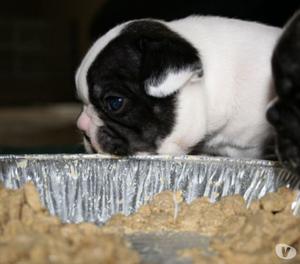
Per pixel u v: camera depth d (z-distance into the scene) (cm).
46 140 92
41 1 177
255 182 35
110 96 38
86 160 36
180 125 39
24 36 166
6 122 116
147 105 38
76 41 167
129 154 38
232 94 40
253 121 41
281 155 31
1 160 35
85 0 162
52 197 35
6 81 163
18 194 31
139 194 36
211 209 33
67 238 27
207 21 42
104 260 24
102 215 35
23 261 25
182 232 32
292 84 29
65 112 135
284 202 32
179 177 36
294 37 29
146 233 31
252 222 29
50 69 167
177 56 37
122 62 38
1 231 29
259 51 41
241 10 66
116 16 80
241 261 26
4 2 174
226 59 40
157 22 41
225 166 36
